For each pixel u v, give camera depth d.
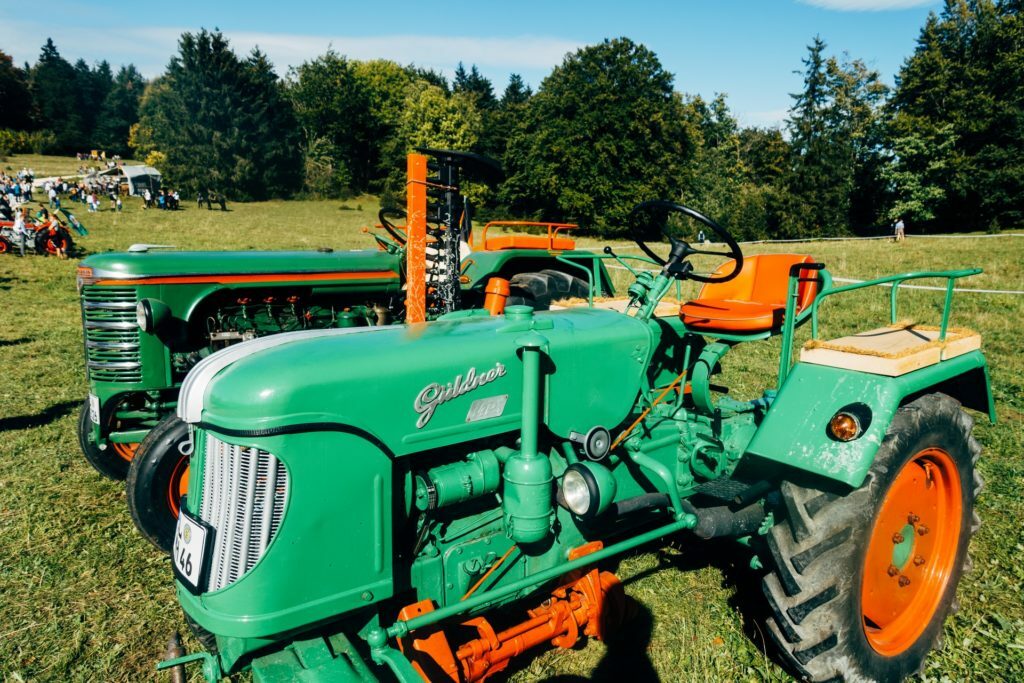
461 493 2.34
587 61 37.25
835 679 2.44
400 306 5.54
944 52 41.69
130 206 37.03
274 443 1.91
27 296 12.80
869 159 43.75
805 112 55.25
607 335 2.73
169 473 3.71
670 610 3.17
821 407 2.51
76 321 10.70
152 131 56.03
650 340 2.88
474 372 2.33
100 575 3.54
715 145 57.03
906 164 39.62
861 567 2.43
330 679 1.93
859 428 2.36
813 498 2.45
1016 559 3.47
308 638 2.11
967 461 2.89
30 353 8.41
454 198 5.27
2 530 3.95
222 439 1.98
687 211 2.98
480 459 2.42
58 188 38.19
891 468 2.46
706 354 3.25
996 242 23.61
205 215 35.56
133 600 3.33
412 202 4.83
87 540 3.88
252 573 1.95
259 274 4.77
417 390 2.19
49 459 5.04
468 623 2.48
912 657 2.67
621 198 36.97
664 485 3.23
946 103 39.44
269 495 1.93
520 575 2.57
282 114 53.44
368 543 2.11
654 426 3.17
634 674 2.74
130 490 3.64
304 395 1.95
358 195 56.53
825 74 55.00
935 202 38.38
